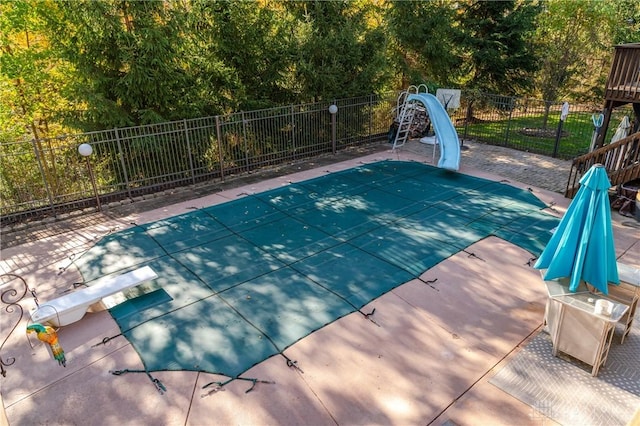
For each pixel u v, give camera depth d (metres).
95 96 10.05
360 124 13.78
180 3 10.86
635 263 6.63
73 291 6.12
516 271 6.45
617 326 5.07
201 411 4.09
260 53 12.06
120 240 7.64
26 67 11.77
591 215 4.54
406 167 11.71
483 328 5.21
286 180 10.80
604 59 22.44
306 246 7.30
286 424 3.94
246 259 6.89
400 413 4.04
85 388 4.40
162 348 4.92
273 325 5.27
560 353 4.71
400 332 5.14
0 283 6.37
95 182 9.07
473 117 17.73
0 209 8.35
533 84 19.78
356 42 12.75
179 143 10.36
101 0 9.42
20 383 4.48
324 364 4.64
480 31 18.72
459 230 7.80
